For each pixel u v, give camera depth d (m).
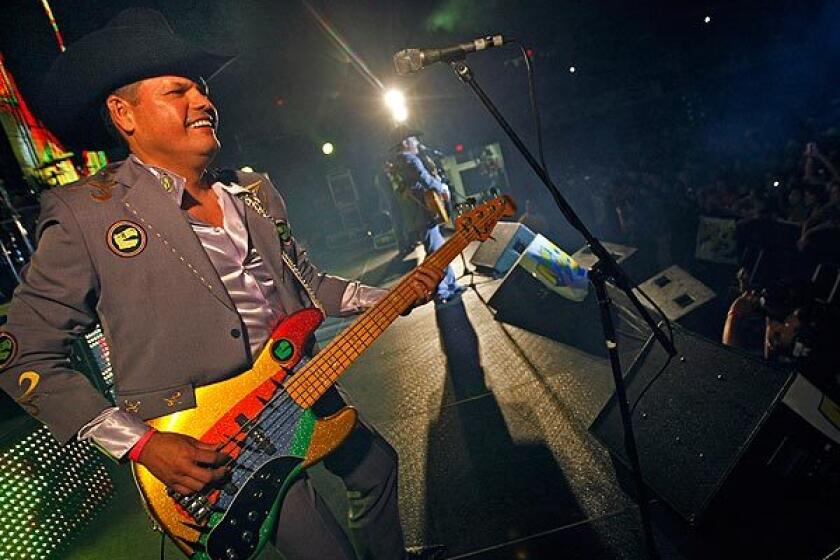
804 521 1.78
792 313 2.73
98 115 1.35
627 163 11.89
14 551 2.50
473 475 2.51
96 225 1.22
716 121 15.91
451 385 3.58
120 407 1.26
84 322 1.26
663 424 2.08
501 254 6.00
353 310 1.75
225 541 1.24
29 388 1.16
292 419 1.36
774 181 6.40
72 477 2.87
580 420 2.71
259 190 1.60
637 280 4.79
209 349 1.29
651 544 1.72
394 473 1.68
